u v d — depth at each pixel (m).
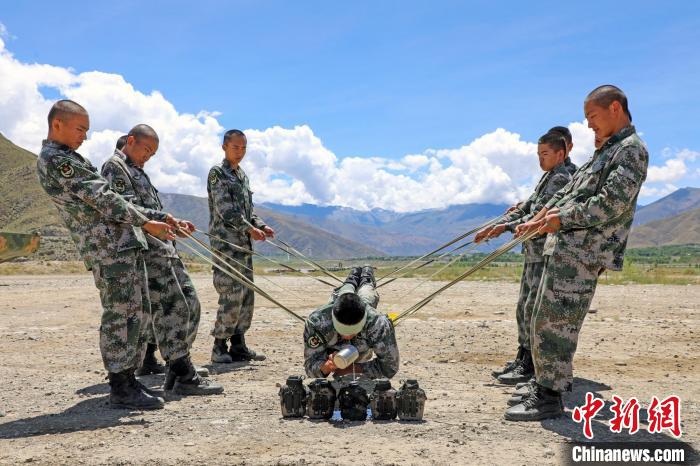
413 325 12.82
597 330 11.84
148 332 7.43
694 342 10.43
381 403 5.73
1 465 4.55
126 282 6.24
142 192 7.51
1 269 46.25
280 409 6.22
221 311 8.92
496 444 4.94
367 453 4.70
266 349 10.19
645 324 12.67
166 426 5.59
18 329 12.69
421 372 8.27
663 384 7.30
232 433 5.32
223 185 8.93
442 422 5.66
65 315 15.35
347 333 5.94
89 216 6.15
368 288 7.65
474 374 8.15
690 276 32.97
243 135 9.13
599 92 5.64
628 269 33.38
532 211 7.79
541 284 5.85
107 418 5.89
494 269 37.59
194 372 7.08
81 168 6.02
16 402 6.63
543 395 5.77
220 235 9.00
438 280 28.17
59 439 5.21
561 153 7.66
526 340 7.54
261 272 33.97
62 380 7.84
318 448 4.85
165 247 7.15
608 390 6.99
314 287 24.28
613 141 5.66
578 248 5.62
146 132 7.56
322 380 5.82
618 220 5.59
